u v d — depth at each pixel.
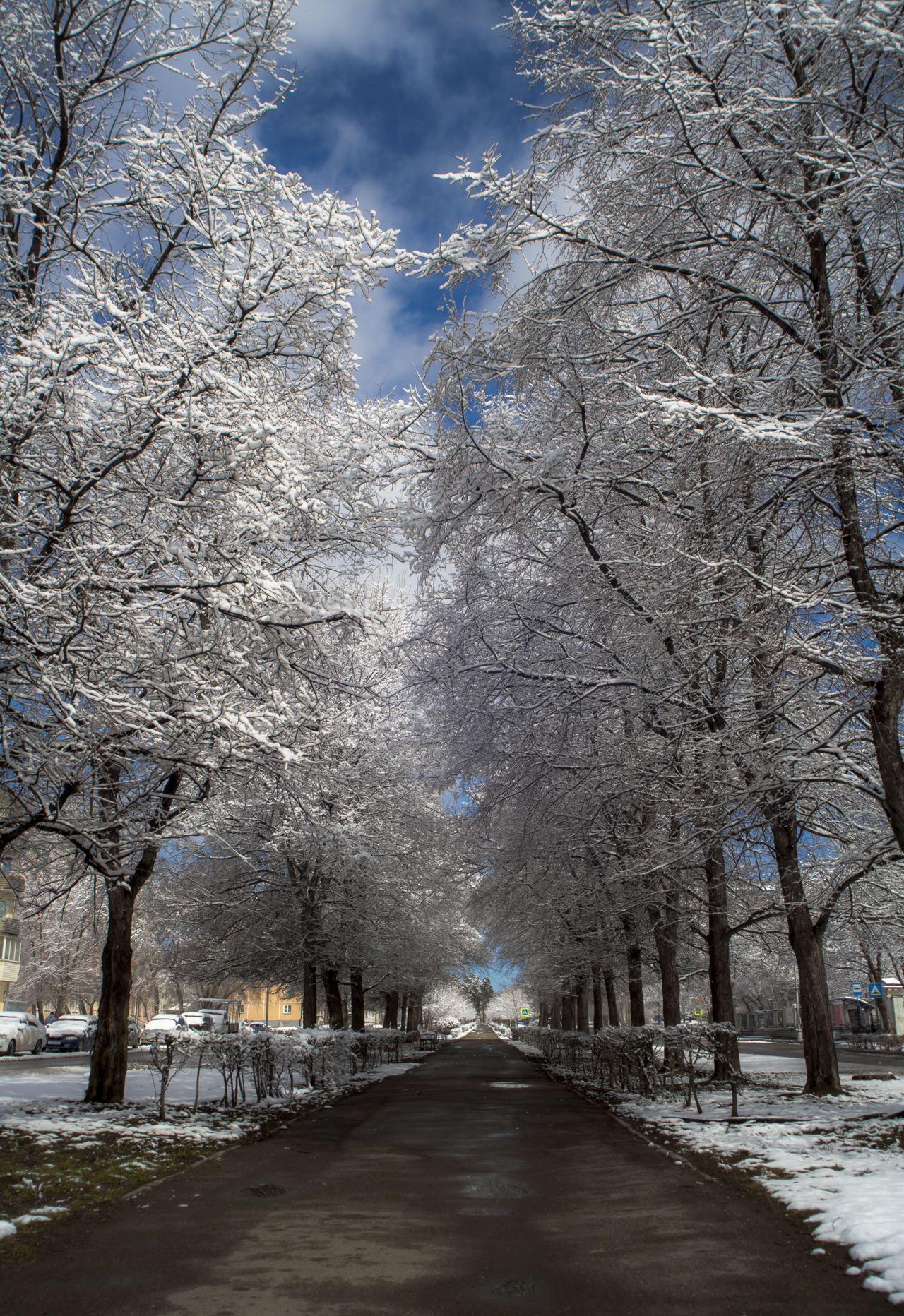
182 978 25.75
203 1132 10.12
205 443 8.23
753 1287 4.68
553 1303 4.51
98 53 10.44
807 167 8.65
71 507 7.78
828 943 32.66
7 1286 4.76
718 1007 15.50
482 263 10.19
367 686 10.57
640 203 9.77
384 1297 4.61
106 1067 12.33
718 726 12.27
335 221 9.24
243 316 9.12
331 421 11.04
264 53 10.57
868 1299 4.45
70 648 7.59
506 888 21.50
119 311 7.84
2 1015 30.53
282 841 19.08
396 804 20.70
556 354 10.84
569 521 13.08
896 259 9.10
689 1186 7.27
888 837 14.56
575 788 14.76
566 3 9.16
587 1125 11.62
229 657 8.30
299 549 10.64
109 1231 5.90
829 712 11.02
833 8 7.66
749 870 16.39
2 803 9.90
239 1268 5.11
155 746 8.32
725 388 8.81
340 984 29.31
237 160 9.29
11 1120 10.09
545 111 10.02
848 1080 20.36
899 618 8.45
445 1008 92.50
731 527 9.86
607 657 13.50
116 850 9.86
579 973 26.59
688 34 8.66
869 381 9.23
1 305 8.98
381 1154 9.23
